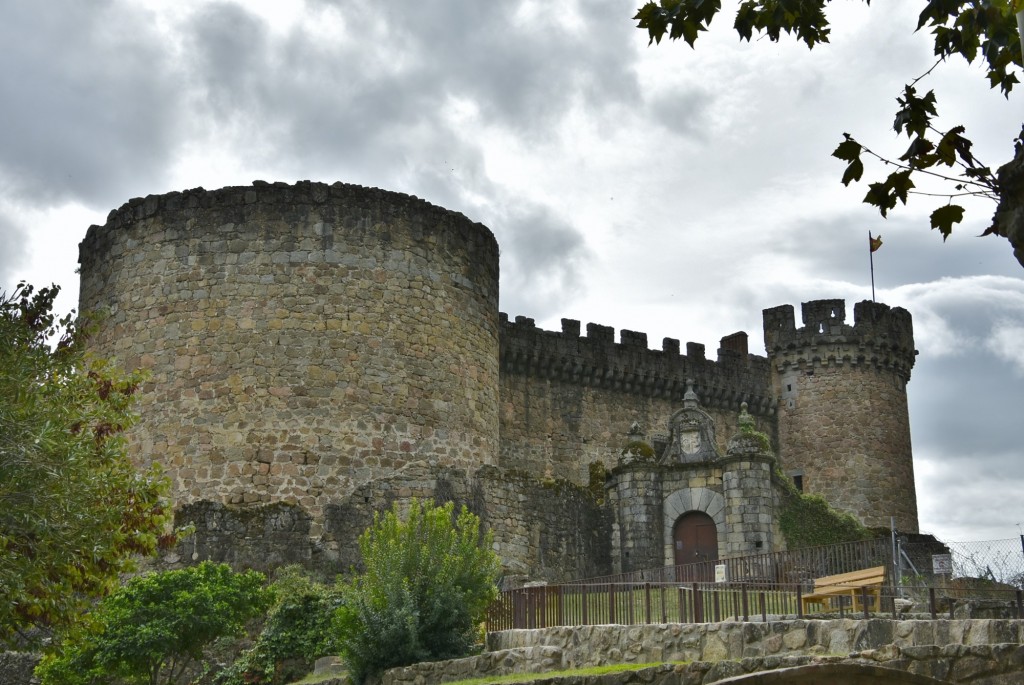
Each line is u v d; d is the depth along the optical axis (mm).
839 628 21125
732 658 21734
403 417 37625
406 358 38125
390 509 36344
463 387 39469
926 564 34844
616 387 55625
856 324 59719
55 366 24000
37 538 22484
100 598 28203
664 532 43750
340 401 37000
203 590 28578
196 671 31156
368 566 28547
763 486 42812
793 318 60438
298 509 35219
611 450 54656
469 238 40844
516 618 28500
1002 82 11914
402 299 38438
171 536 26141
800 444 59156
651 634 23281
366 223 38469
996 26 11859
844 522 43562
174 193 38688
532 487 40750
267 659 30203
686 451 45188
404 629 27016
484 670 25500
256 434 36438
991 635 19734
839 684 13445
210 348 37281
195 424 36781
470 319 40281
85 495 22734
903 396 60625
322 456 36438
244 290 37594
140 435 37250
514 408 52406
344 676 27703
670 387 57062
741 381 59156
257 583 30141
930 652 18938
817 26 12594
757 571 32375
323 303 37594
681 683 20531
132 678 28953
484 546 30219
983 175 10844
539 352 53281
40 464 21984
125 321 38469
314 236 38031
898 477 58812
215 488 36125
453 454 38531
